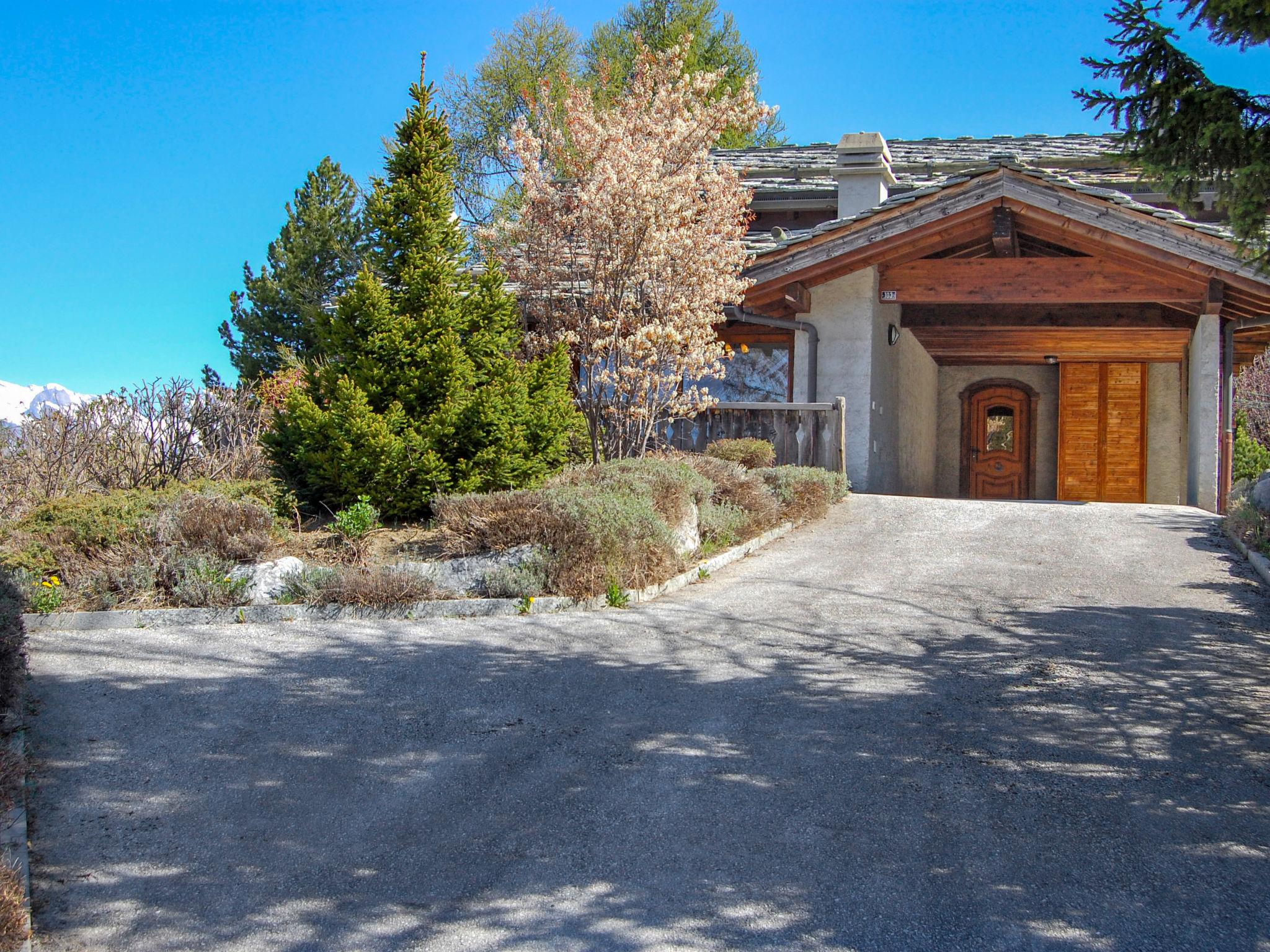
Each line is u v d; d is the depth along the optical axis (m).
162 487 11.23
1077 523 11.19
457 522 8.62
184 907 3.79
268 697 5.86
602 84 28.59
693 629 7.24
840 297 15.06
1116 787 4.66
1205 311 13.90
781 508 11.17
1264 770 4.85
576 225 12.73
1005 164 13.77
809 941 3.53
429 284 10.65
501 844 4.19
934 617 7.49
